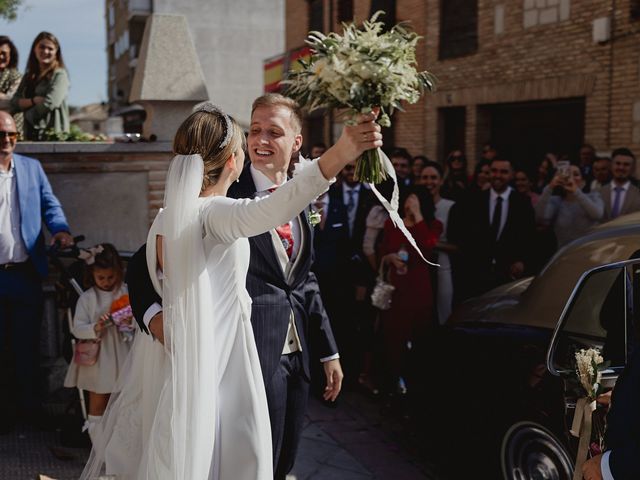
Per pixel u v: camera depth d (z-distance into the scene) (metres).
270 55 35.78
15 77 6.86
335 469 4.82
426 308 6.01
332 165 2.43
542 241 7.38
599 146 10.82
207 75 35.03
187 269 2.62
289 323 3.38
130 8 34.44
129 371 3.03
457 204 7.14
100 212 5.84
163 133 6.00
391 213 2.63
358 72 2.36
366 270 6.86
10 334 4.94
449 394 4.76
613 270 3.72
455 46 13.69
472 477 4.62
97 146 5.77
